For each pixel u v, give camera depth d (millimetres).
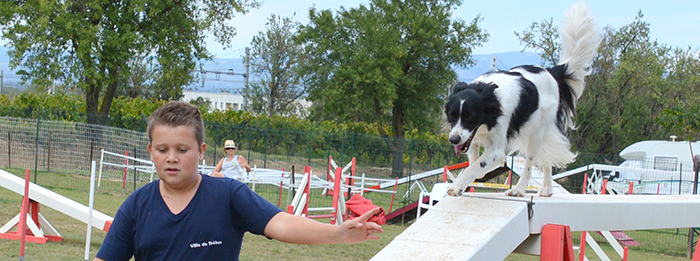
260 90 53812
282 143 23250
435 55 31750
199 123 2447
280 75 53844
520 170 15758
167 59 25750
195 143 2410
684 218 6195
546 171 5730
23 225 6961
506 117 5090
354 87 29562
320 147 23266
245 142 23500
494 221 4375
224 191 2498
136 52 25859
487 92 4980
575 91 6137
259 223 2488
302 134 23219
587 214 5316
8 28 23828
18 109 22922
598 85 34750
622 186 18797
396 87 30031
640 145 22172
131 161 18156
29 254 7449
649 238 15570
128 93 46938
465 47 32438
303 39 31828
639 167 20375
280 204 14633
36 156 16391
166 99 46781
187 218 2416
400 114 33000
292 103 54969
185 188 2463
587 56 6074
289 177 14914
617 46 36188
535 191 7188
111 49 24609
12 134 18234
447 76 31922
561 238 4715
